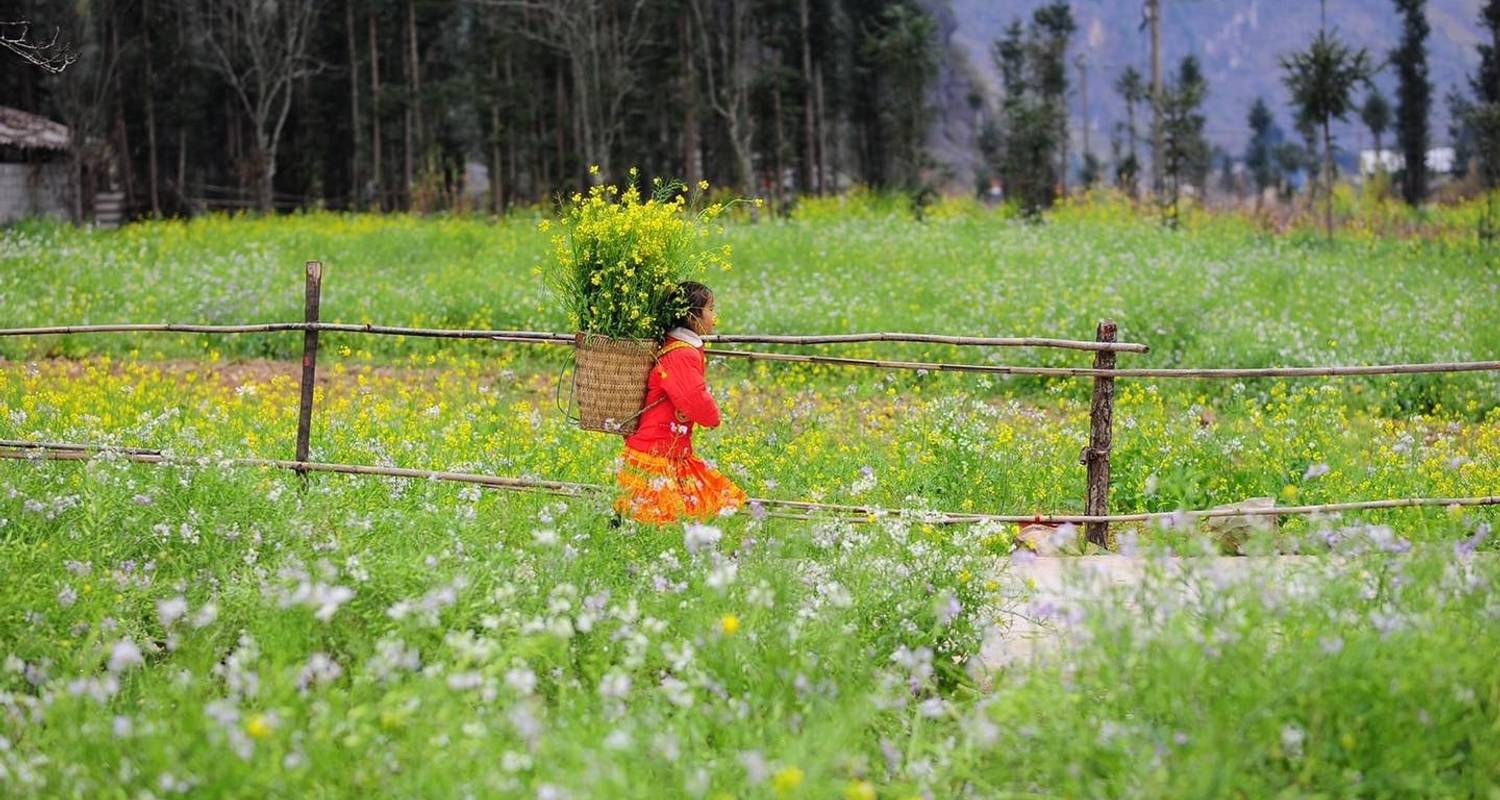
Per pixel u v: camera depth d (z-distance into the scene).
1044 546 7.30
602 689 4.29
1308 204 33.34
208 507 6.23
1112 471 8.57
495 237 22.80
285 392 11.67
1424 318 15.46
